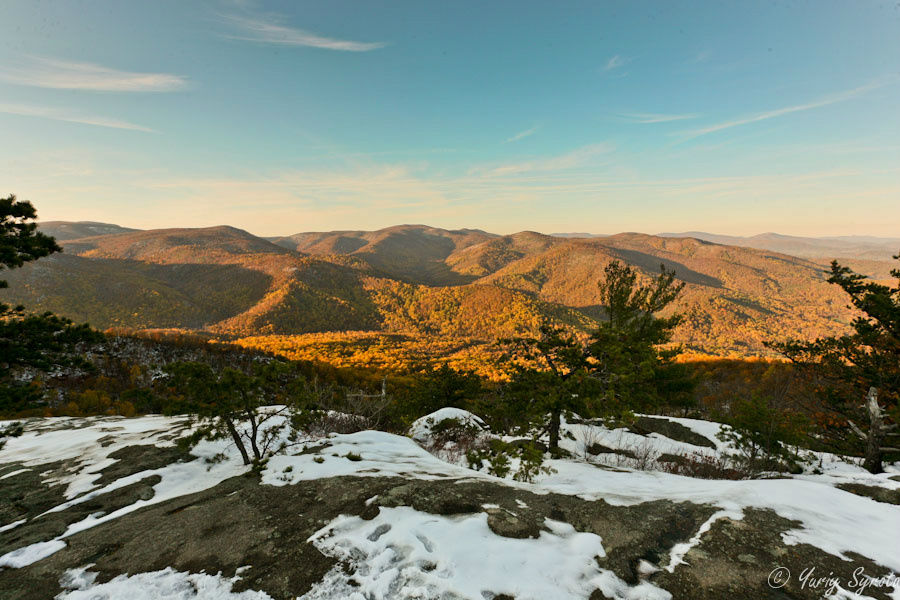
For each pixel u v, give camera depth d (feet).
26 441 33.99
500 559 10.46
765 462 33.63
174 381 21.77
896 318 36.40
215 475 21.29
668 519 12.66
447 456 33.76
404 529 12.17
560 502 14.55
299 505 14.92
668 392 60.34
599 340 32.09
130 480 20.90
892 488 16.02
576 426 43.98
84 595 10.24
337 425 40.22
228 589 9.96
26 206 30.42
